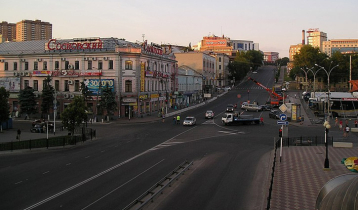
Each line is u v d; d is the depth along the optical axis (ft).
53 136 143.84
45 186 70.85
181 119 212.43
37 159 99.09
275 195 65.57
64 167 88.43
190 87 345.72
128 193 66.18
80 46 218.79
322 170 84.89
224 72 504.02
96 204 59.82
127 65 214.28
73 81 220.43
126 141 132.77
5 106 154.71
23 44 251.19
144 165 90.68
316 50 440.04
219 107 285.23
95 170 84.89
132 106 214.69
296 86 464.24
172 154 106.22
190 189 69.41
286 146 122.52
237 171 84.69
